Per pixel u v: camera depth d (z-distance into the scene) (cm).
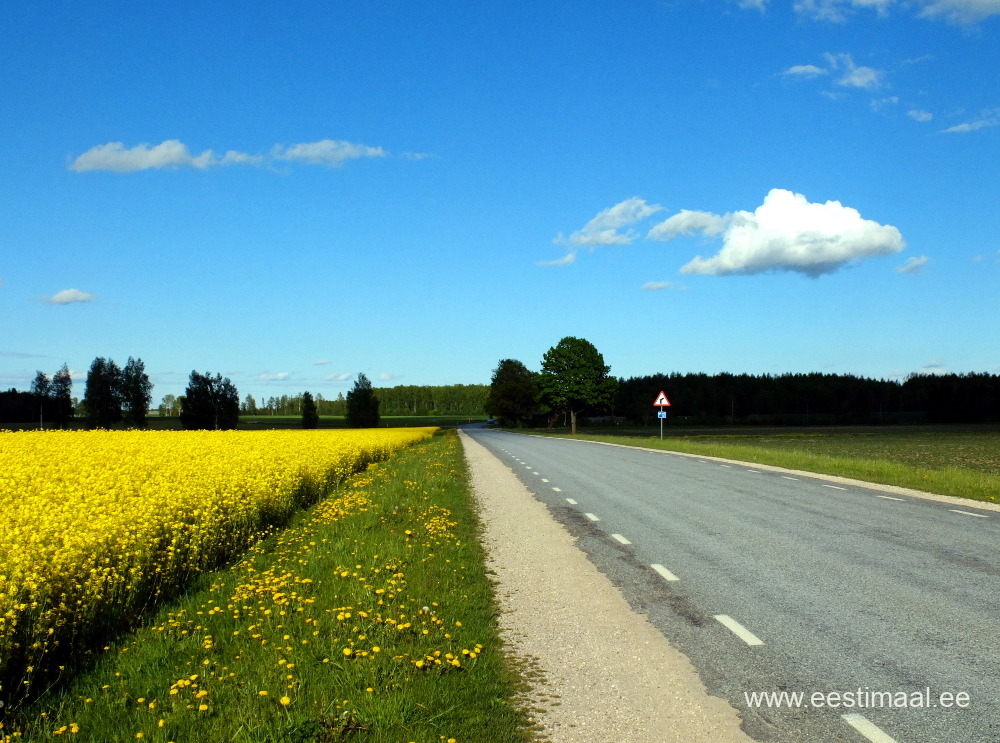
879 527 1081
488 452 3550
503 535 1108
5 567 578
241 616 664
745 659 541
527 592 756
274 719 438
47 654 553
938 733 413
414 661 519
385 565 846
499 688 493
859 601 681
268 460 1566
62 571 602
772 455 2539
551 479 2003
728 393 12950
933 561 841
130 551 702
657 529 1117
